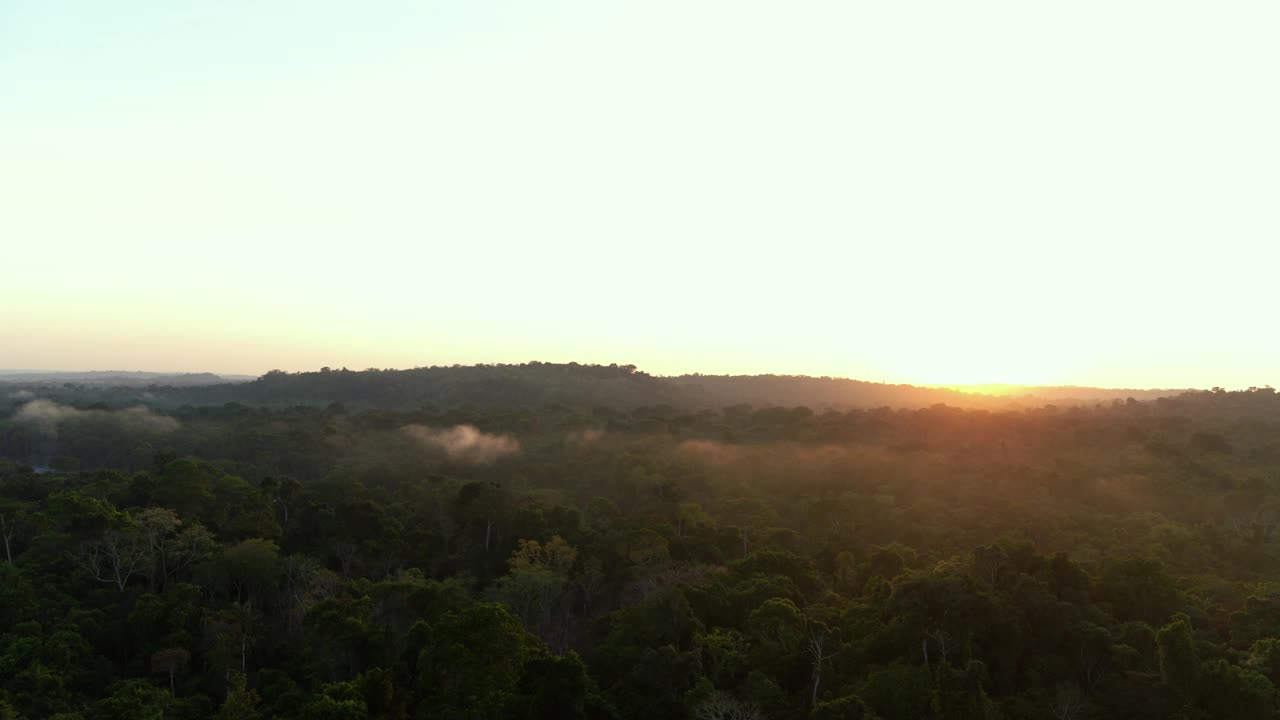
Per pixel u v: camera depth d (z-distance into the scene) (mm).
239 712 55938
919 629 55688
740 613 67750
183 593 71438
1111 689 53750
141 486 94625
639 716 55688
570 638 74375
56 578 75812
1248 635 61656
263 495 94938
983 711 49844
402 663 59844
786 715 53062
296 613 73312
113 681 61781
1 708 54281
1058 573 62812
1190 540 91500
